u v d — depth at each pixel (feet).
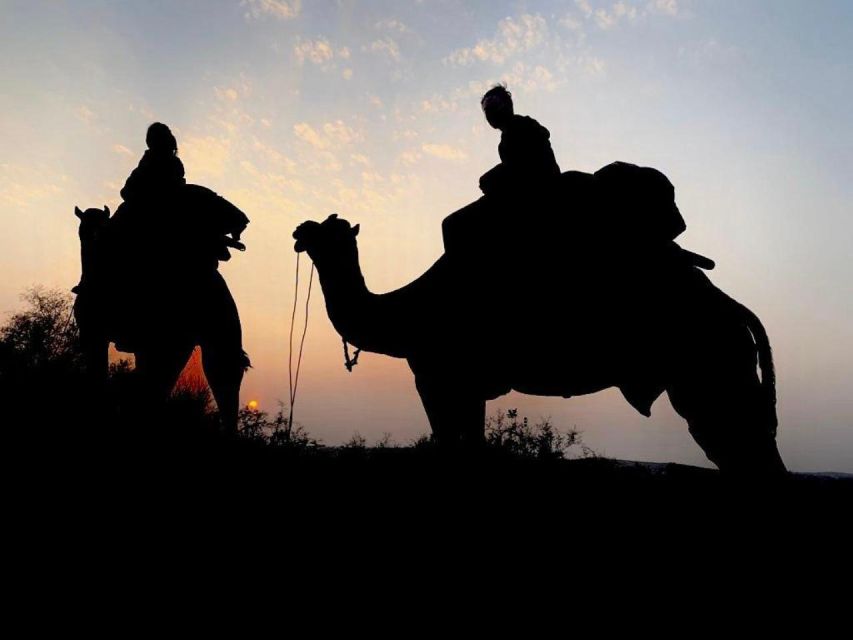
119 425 20.52
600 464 18.21
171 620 10.28
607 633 10.46
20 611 10.23
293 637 10.04
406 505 14.96
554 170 20.51
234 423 25.13
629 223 18.31
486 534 13.58
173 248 26.96
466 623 10.59
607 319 18.02
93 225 27.25
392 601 11.10
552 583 11.82
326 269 20.33
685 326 17.57
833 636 10.47
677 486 16.74
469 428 19.42
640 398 18.76
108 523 13.37
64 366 23.12
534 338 18.52
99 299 26.13
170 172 28.02
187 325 26.73
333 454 19.72
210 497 15.07
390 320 19.89
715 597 11.57
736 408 17.29
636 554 12.97
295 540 13.07
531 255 18.75
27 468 16.14
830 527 14.52
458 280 19.44
